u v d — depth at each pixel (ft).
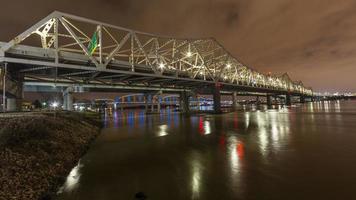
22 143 58.80
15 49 120.16
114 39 166.61
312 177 50.88
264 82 543.39
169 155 77.71
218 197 42.27
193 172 57.57
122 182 51.93
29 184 43.91
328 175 51.80
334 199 39.75
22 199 38.83
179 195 43.73
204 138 112.88
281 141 96.78
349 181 47.52
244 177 52.34
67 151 71.92
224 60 345.72
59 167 57.88
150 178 54.19
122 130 160.35
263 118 230.89
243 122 193.26
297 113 298.35
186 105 382.01
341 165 59.21
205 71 307.78
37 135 68.80
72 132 98.68
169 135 128.36
